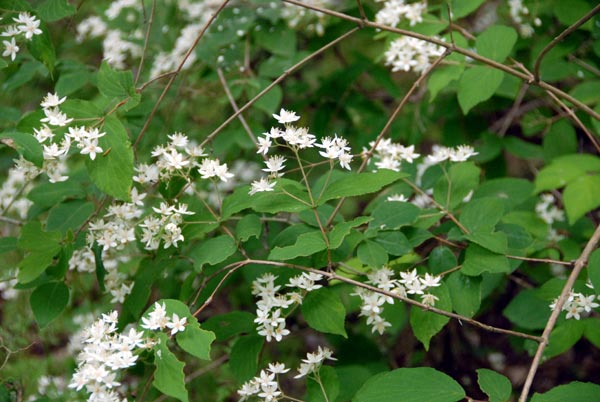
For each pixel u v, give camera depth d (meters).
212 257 0.74
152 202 0.90
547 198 0.88
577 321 0.79
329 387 0.74
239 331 0.77
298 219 0.87
